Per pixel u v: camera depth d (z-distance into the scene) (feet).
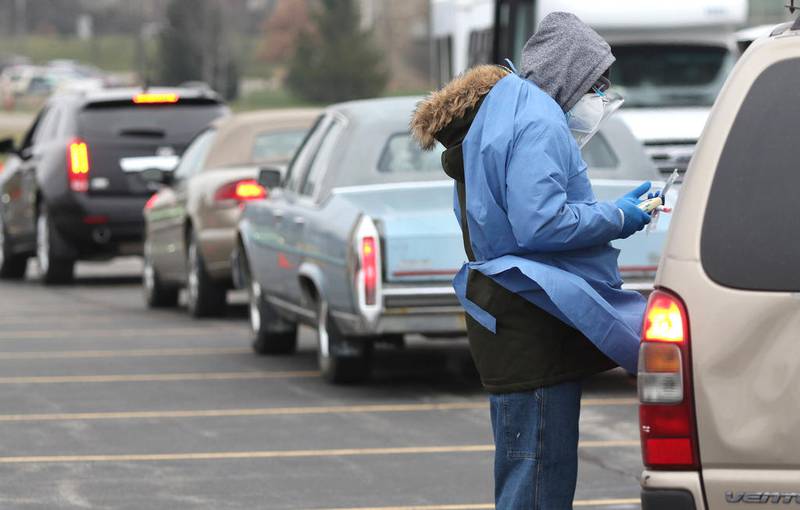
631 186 74.84
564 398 36.83
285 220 82.94
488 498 55.01
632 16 133.28
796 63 32.86
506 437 37.24
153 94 138.92
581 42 37.04
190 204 109.81
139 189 138.00
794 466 32.24
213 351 95.30
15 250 152.97
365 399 76.23
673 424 32.78
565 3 134.31
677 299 32.78
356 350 78.02
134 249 140.97
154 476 59.11
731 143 32.73
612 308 35.76
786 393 32.19
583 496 55.06
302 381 82.28
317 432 67.77
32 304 127.65
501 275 36.42
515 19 136.36
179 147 138.41
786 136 32.58
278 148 109.09
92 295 136.67
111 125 138.00
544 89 37.04
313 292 80.33
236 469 60.29
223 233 107.14
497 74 37.70
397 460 61.72
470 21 173.99
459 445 64.59
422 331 71.87
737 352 32.35
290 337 92.12
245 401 76.18
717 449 32.53
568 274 35.94
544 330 36.60
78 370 87.76
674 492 32.78
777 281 32.27
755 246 32.42
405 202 75.05
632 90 132.57
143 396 78.28
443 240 71.46
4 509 53.67
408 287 71.51
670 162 121.90
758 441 32.32
